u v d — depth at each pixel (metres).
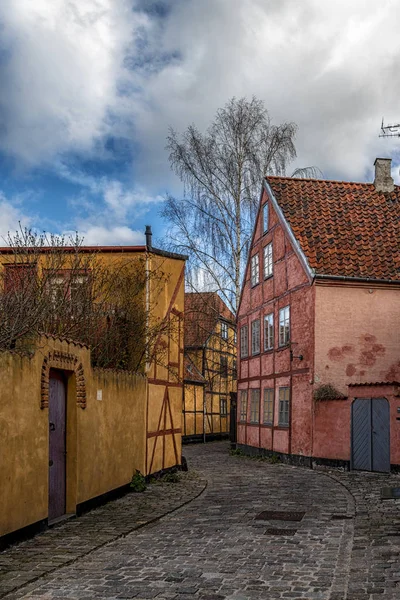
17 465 8.80
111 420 12.92
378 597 6.13
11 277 12.29
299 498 13.05
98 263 16.16
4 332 8.98
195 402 36.59
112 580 7.00
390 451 17.16
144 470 15.26
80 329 13.11
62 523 10.28
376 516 10.53
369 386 18.00
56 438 10.59
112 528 9.86
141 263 16.12
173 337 17.84
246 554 8.07
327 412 19.31
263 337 25.27
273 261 24.05
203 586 6.69
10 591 6.58
